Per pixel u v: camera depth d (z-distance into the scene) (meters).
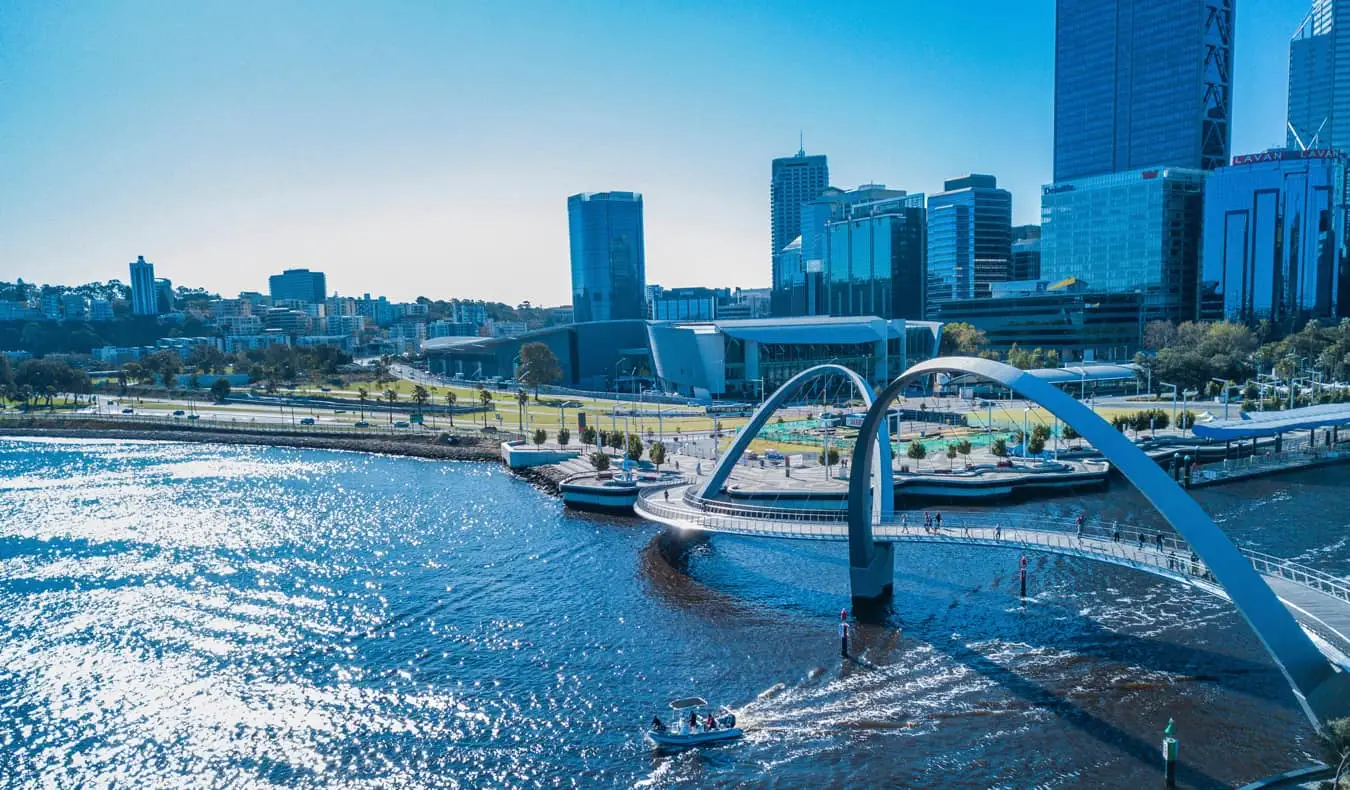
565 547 90.94
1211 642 60.47
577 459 140.00
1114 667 56.88
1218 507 99.62
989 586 73.50
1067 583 73.69
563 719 52.62
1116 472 117.88
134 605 76.38
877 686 55.25
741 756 47.62
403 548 93.25
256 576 84.38
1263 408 151.62
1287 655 43.19
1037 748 47.25
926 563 80.56
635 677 57.94
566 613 70.69
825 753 47.59
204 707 56.03
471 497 121.44
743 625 66.56
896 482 109.38
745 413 193.50
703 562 84.00
